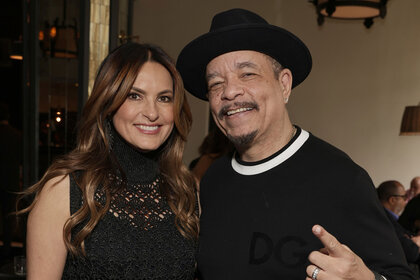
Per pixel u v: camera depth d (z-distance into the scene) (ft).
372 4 13.85
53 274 4.87
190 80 5.63
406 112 19.65
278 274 4.57
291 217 4.66
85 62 10.88
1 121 15.53
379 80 22.35
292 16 22.57
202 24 21.68
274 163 4.97
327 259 3.83
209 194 5.49
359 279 3.84
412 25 21.97
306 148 4.97
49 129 11.50
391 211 13.01
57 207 4.87
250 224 4.87
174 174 5.72
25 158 11.60
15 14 17.17
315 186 4.67
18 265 8.22
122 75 5.02
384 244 4.30
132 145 5.31
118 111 5.16
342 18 16.24
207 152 10.46
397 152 22.22
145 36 21.85
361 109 22.53
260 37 4.82
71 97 11.20
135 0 21.83
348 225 4.45
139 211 5.22
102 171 5.12
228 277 4.87
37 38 11.33
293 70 5.30
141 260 4.94
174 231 5.31
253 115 4.89
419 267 8.59
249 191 5.02
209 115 21.59
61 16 11.18
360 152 22.63
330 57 22.65
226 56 4.96
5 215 15.40
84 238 4.84
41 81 11.39
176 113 5.33
